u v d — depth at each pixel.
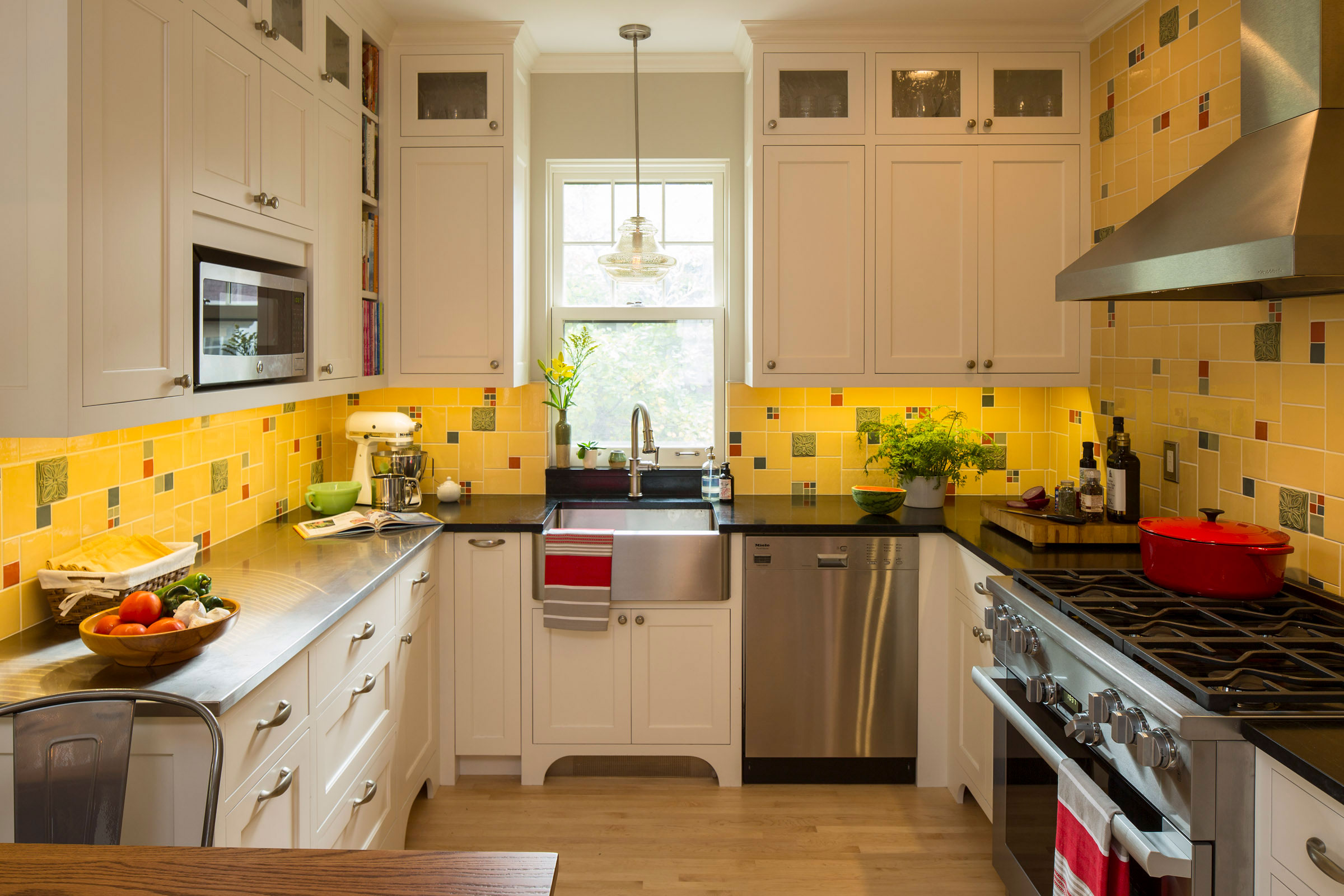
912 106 3.21
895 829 2.78
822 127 3.20
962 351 3.23
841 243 3.22
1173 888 1.49
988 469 3.33
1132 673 1.62
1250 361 2.31
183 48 1.83
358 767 2.20
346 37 2.83
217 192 1.98
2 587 1.81
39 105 1.48
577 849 2.67
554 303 3.63
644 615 3.02
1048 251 3.22
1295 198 1.55
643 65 3.51
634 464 3.47
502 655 3.06
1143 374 2.85
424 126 3.22
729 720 3.05
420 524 2.98
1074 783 1.73
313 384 2.56
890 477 3.53
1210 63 2.46
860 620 3.01
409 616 2.65
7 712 1.32
